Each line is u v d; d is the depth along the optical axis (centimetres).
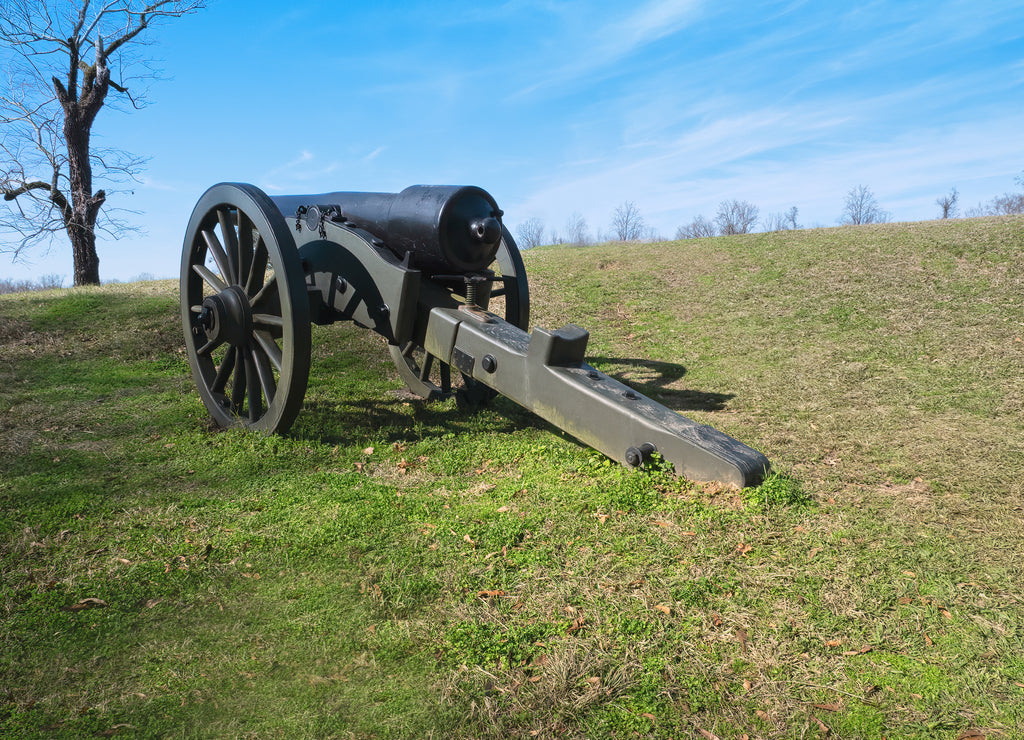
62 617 259
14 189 1741
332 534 328
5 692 216
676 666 226
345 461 448
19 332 882
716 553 302
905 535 326
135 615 262
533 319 934
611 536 318
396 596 270
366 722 202
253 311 483
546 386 418
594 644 237
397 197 468
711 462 368
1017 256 938
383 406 596
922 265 973
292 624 254
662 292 1020
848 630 246
